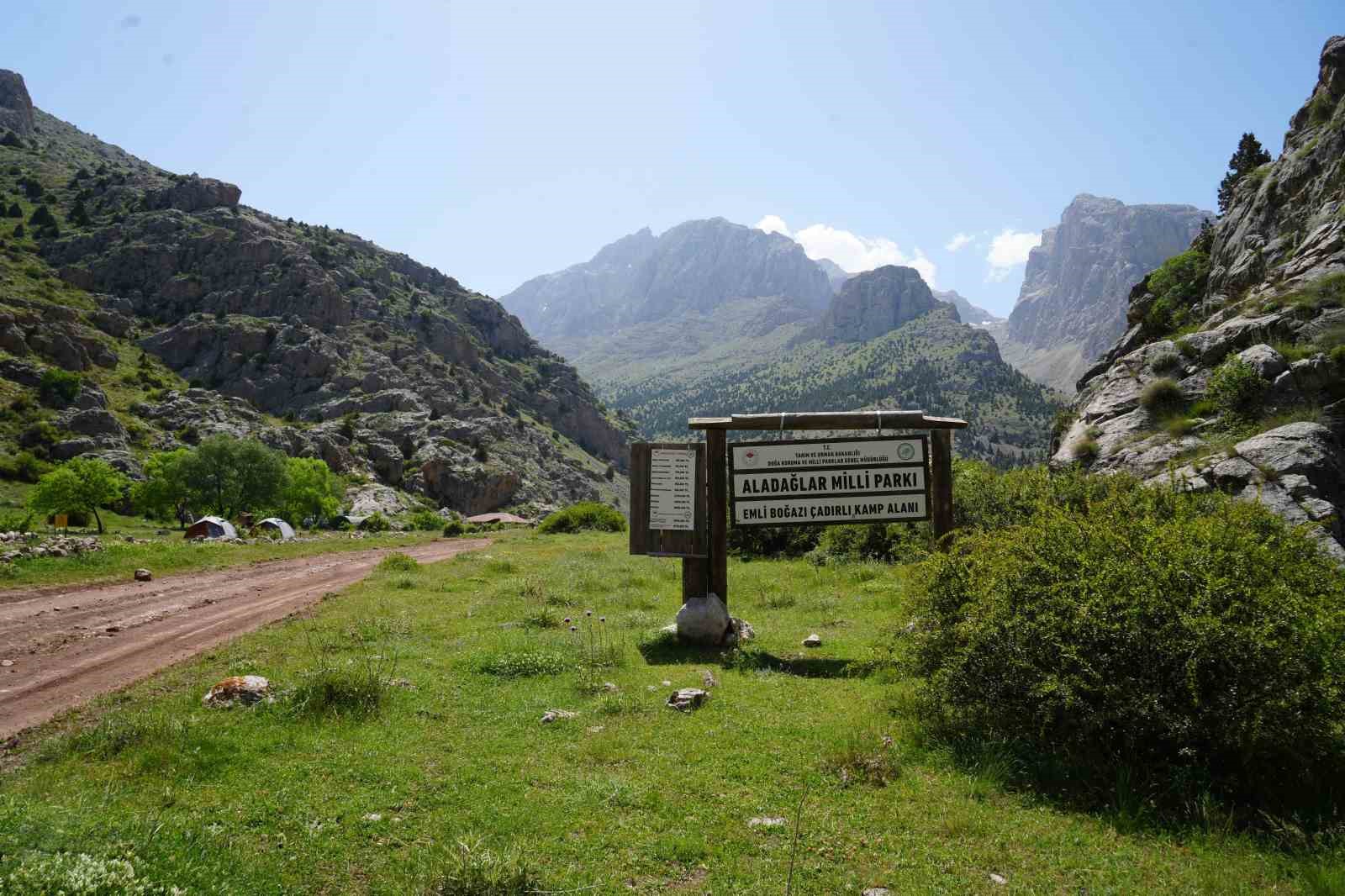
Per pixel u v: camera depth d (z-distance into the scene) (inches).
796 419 419.2
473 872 156.6
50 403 4377.5
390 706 288.0
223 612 532.7
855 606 534.0
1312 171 1192.8
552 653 376.2
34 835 156.4
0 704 305.0
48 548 743.1
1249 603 207.9
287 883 159.0
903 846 181.9
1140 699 205.5
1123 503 285.4
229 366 6309.1
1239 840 177.9
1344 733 189.9
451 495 5885.8
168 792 202.1
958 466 741.9
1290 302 737.0
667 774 226.5
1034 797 207.5
